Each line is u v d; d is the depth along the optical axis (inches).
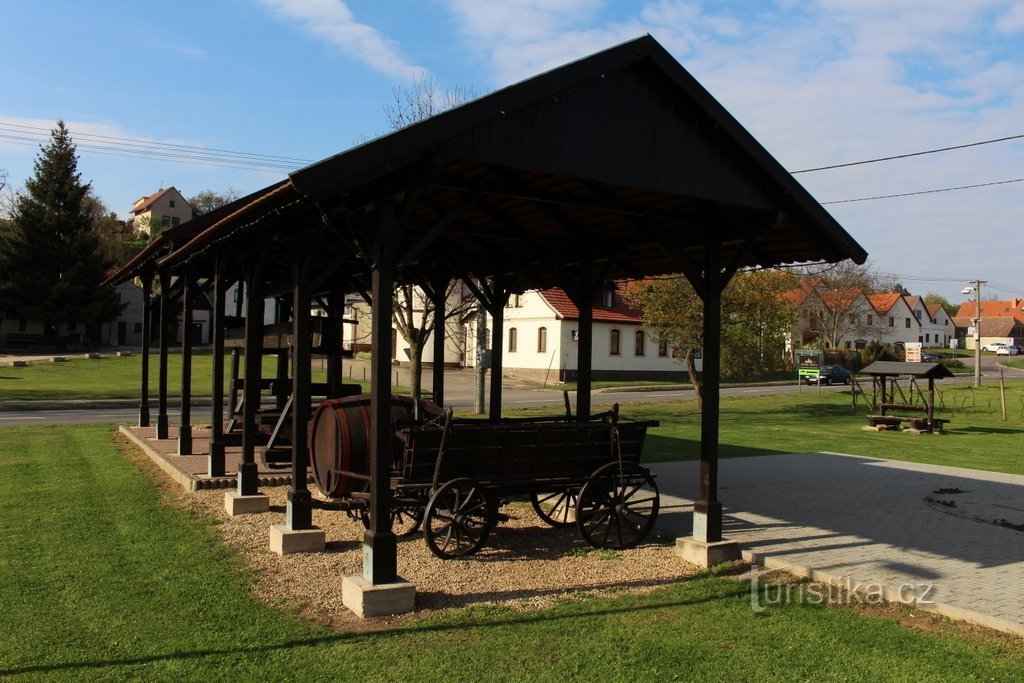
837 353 2229.3
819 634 213.0
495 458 295.4
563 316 1615.4
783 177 278.5
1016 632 215.2
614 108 251.8
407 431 280.8
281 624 212.2
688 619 224.2
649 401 1198.3
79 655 188.2
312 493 399.2
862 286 2596.0
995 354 3587.6
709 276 302.0
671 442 708.7
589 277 370.0
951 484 490.9
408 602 226.1
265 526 328.8
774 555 298.5
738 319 968.9
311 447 328.8
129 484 415.2
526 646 199.8
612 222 336.2
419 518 325.1
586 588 253.4
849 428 905.5
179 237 493.0
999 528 356.2
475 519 313.6
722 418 1011.9
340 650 194.5
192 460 472.7
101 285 688.4
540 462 305.1
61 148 2017.7
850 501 424.5
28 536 301.0
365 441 309.3
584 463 315.3
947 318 4033.0
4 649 191.3
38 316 1950.1
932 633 216.4
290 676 178.1
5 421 787.4
